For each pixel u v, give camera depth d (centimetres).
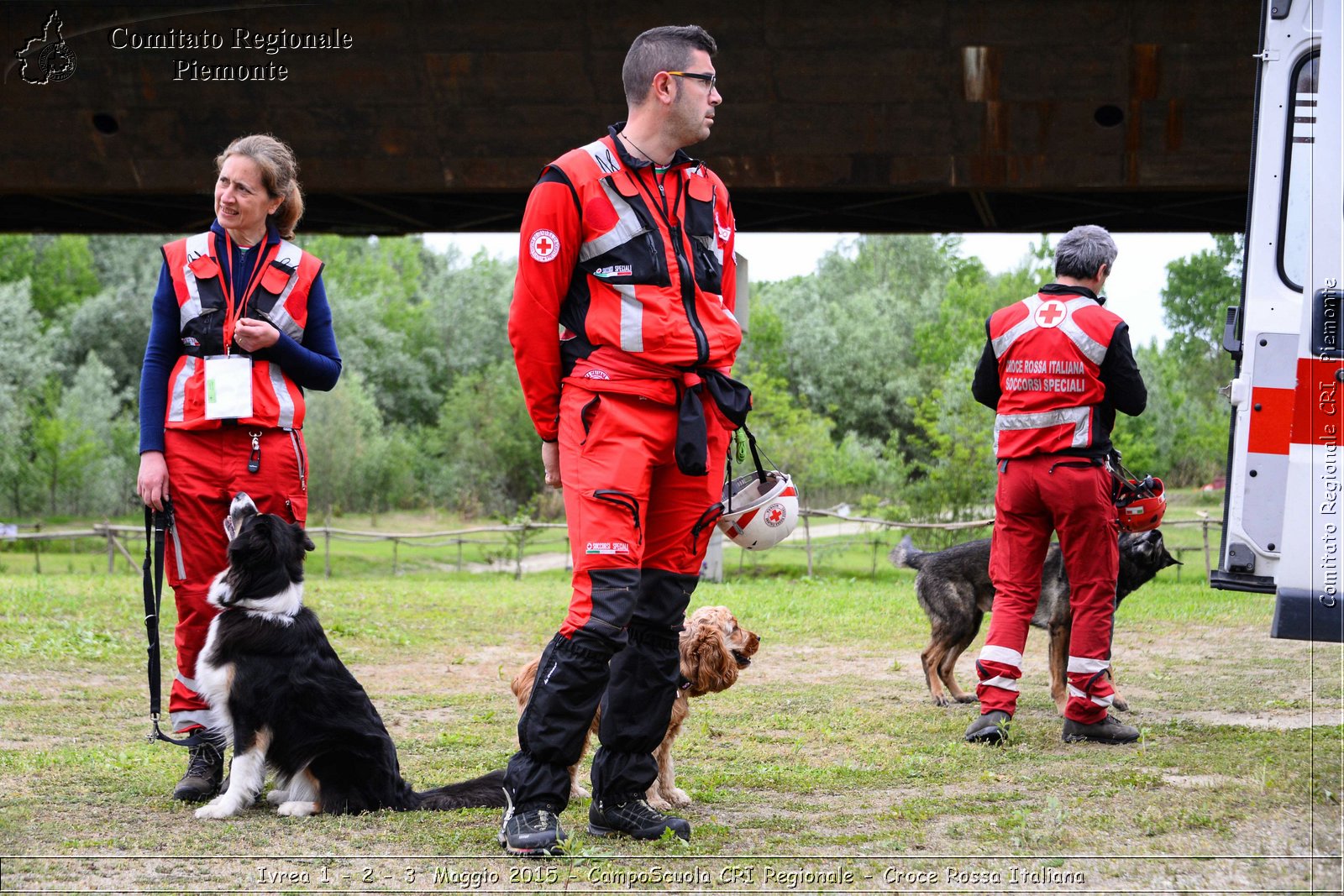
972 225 1499
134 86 1187
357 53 1157
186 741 410
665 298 329
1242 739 507
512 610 1095
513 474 3756
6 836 352
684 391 332
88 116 1211
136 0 1139
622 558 326
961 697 647
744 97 1158
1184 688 656
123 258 4869
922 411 2047
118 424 3725
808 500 2470
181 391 420
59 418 3400
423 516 3738
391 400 5003
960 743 514
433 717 592
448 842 345
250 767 384
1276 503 474
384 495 3841
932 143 1162
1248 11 1057
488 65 1156
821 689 680
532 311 332
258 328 410
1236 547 480
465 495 3728
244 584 393
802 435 2484
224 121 1208
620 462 326
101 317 4306
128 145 1227
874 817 380
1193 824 352
